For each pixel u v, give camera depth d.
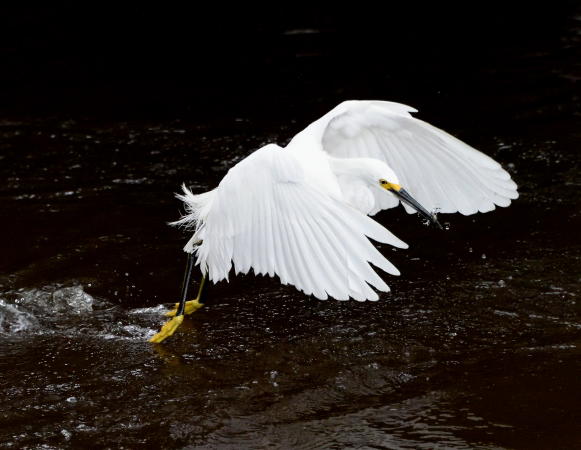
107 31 22.66
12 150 15.57
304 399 8.68
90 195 13.70
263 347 9.70
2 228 12.54
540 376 8.91
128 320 10.37
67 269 11.44
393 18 22.98
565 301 10.37
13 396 8.80
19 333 10.09
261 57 20.59
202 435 8.13
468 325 9.98
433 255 11.77
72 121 17.05
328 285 7.84
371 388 8.84
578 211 12.70
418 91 18.14
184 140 16.02
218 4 24.45
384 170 9.38
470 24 22.23
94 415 8.48
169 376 9.15
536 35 21.19
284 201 8.25
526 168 14.27
